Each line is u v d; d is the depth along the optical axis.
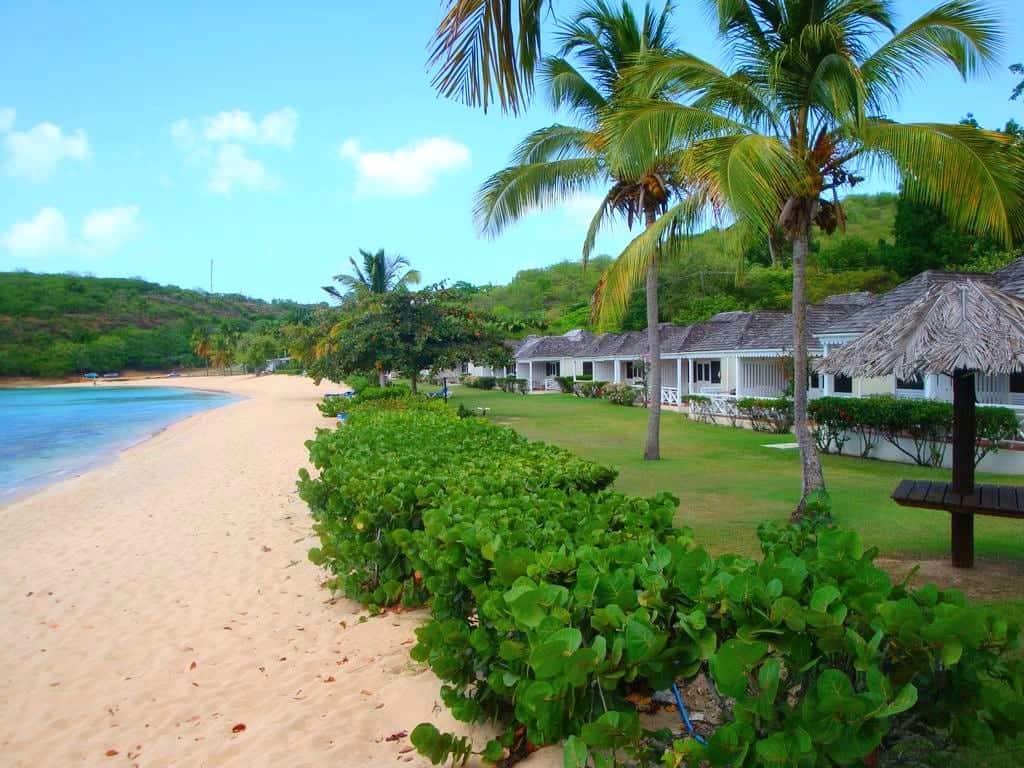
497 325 31.64
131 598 7.09
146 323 112.62
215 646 5.60
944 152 8.32
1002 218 8.43
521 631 2.99
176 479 15.48
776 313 30.09
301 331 38.91
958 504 6.47
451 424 11.70
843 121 8.60
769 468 14.21
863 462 15.20
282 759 3.65
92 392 73.81
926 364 6.57
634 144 9.26
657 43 14.41
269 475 14.80
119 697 4.79
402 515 5.47
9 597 7.41
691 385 33.06
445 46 4.32
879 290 40.88
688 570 2.64
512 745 3.40
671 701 3.54
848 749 2.18
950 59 9.20
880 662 2.33
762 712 2.28
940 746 2.78
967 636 2.20
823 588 2.40
